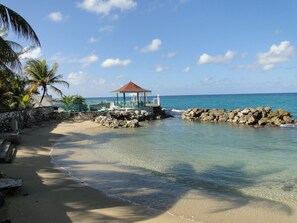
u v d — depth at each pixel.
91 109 42.94
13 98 29.05
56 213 8.02
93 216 7.97
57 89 41.28
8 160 14.22
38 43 15.02
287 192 10.48
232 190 10.72
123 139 23.80
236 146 20.25
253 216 8.36
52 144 20.66
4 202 8.14
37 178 11.64
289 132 28.05
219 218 8.20
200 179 12.13
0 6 13.52
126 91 45.03
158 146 20.34
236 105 87.50
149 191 10.49
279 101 101.12
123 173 12.95
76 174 12.61
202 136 25.66
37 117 33.19
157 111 47.28
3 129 21.48
